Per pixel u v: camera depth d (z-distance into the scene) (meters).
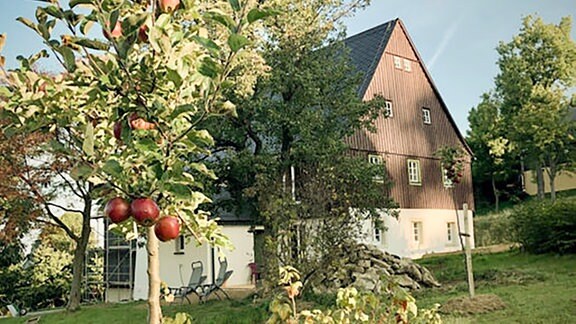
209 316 9.98
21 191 12.49
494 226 25.36
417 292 11.53
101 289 22.98
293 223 10.52
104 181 2.20
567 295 8.93
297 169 13.05
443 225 24.48
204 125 12.39
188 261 19.11
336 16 14.07
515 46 34.62
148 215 2.12
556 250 15.11
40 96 2.33
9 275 21.69
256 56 11.48
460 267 15.31
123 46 2.10
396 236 22.20
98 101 2.34
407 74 24.30
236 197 13.84
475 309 8.26
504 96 35.06
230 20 2.21
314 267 10.30
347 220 10.81
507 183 40.72
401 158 23.28
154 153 2.17
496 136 35.72
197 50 2.43
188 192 2.15
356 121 14.20
